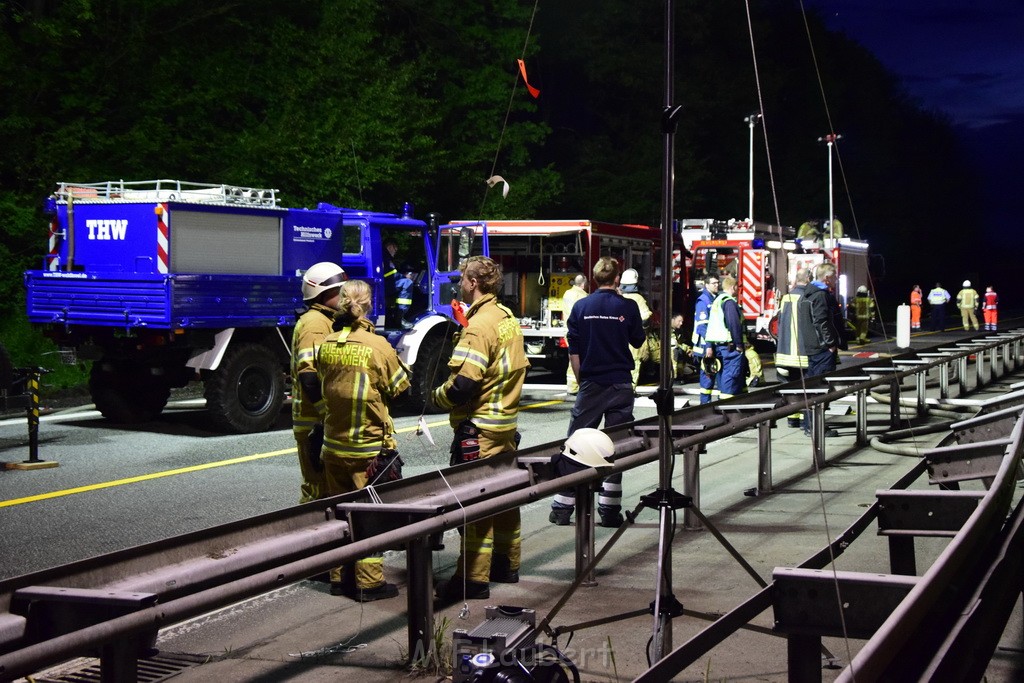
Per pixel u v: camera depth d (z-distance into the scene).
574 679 3.70
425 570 4.54
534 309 19.23
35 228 18.20
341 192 21.45
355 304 5.67
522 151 27.94
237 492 8.98
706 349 13.05
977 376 16.62
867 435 11.96
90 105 18.86
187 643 5.01
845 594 3.00
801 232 29.53
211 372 12.45
